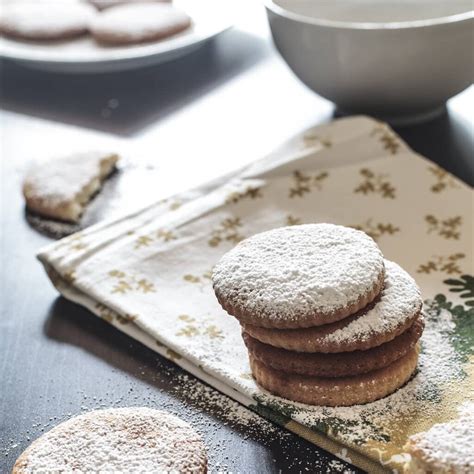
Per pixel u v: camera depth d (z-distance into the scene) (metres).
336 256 0.52
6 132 0.76
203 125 0.75
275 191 0.65
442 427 0.47
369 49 0.67
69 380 0.54
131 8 0.89
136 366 0.54
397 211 0.64
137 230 0.62
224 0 0.91
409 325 0.51
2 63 0.87
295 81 0.80
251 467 0.49
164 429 0.48
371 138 0.68
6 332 0.57
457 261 0.60
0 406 0.53
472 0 0.74
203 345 0.54
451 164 0.68
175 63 0.84
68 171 0.67
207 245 0.61
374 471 0.48
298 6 0.75
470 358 0.53
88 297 0.58
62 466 0.47
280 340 0.50
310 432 0.50
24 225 0.65
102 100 0.79
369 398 0.51
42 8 0.91
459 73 0.69
